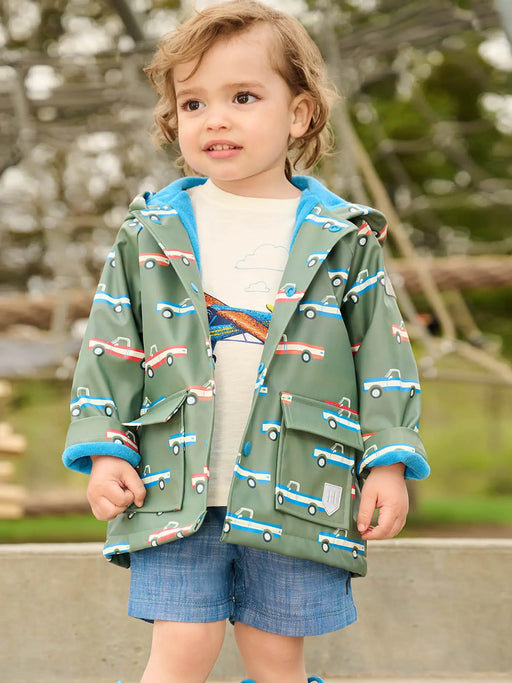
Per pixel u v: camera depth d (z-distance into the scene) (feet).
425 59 41.63
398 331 5.96
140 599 5.56
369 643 8.30
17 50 33.91
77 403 5.67
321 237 5.83
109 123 22.68
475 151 44.70
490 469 56.90
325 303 5.80
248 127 5.82
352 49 20.48
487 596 8.37
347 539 5.66
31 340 23.59
